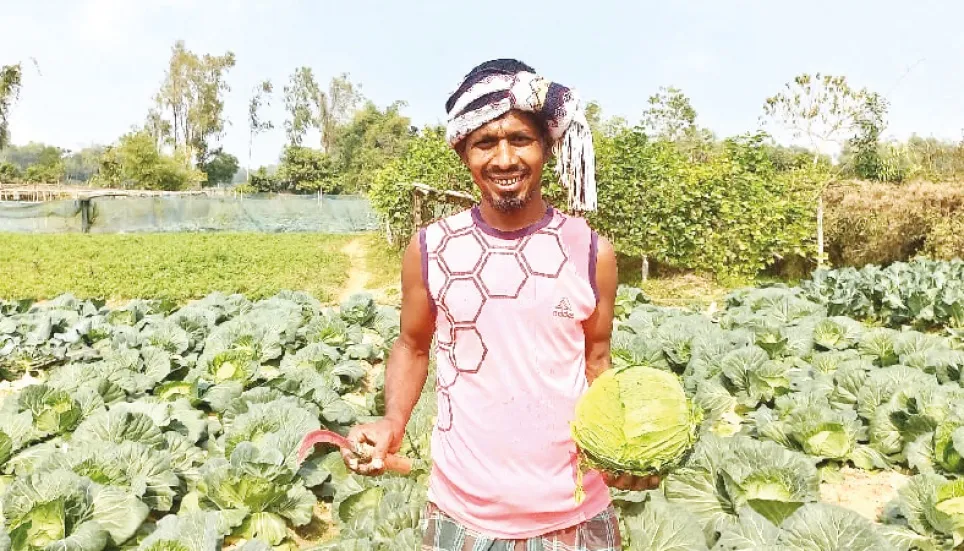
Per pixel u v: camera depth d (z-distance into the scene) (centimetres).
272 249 3450
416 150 2502
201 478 584
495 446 240
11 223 5012
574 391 247
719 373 847
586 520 249
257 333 986
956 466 601
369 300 1247
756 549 412
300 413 664
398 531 462
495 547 242
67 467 553
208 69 11481
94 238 3978
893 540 519
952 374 801
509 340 239
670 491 543
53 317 1102
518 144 237
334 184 8419
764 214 2106
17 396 714
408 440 628
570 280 245
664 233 2061
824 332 1009
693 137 3472
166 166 7738
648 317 1130
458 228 251
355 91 12312
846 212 2281
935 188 2270
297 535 587
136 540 522
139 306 1255
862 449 678
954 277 1602
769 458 540
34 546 476
